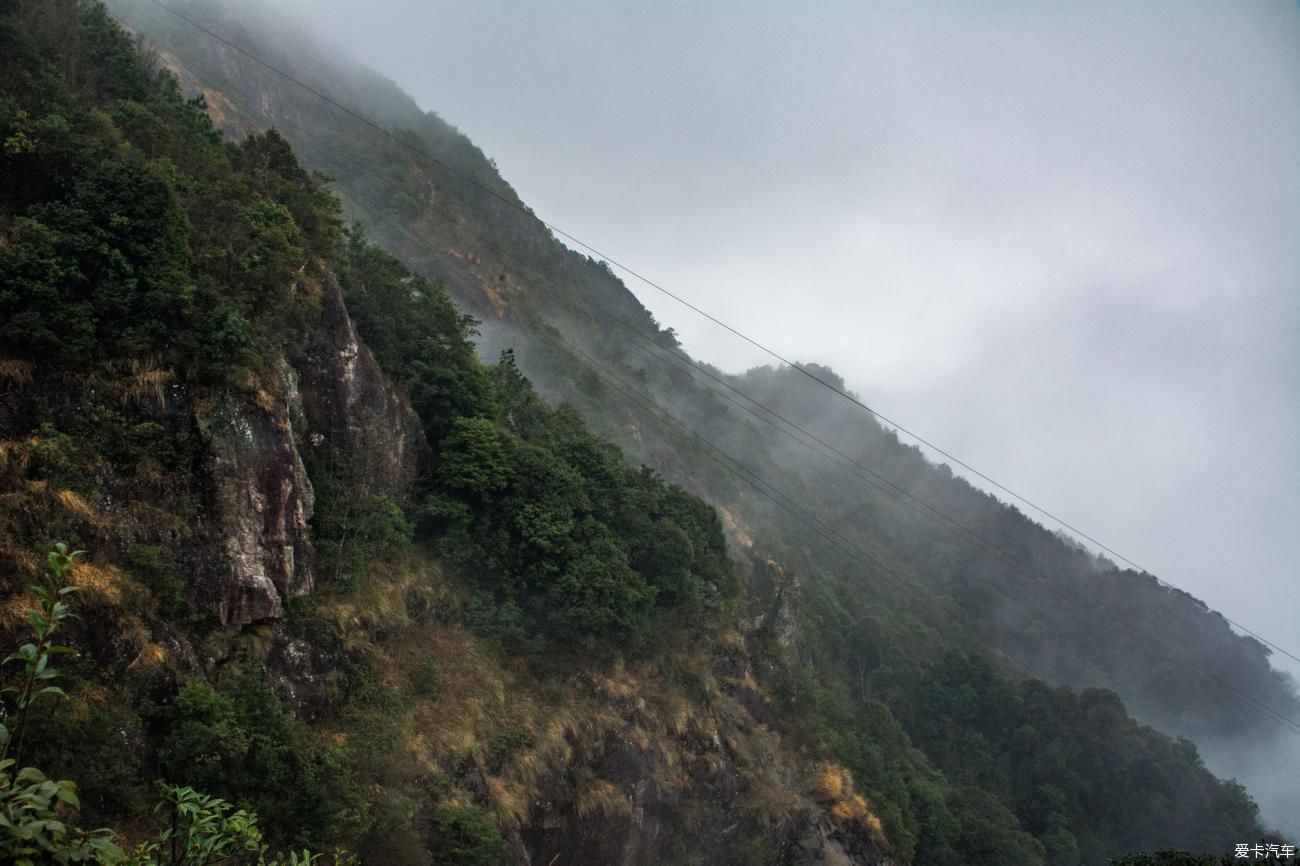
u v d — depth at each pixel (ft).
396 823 70.28
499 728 93.50
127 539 60.54
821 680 199.21
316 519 83.30
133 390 63.82
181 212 68.90
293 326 83.05
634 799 108.17
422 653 91.50
